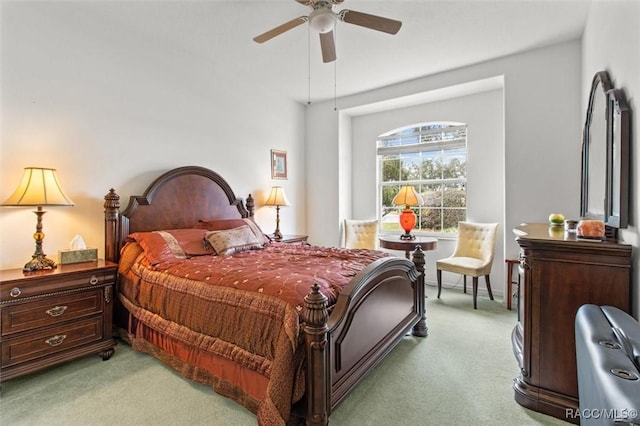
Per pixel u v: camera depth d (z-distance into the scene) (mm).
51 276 2189
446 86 3986
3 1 2344
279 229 4637
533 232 2117
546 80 3381
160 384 2104
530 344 1842
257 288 1847
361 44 3258
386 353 2193
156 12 2750
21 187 2244
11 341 2035
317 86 4453
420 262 2902
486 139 4238
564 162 3326
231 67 3854
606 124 1880
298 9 2701
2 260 2363
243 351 1798
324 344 1548
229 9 2705
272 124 4633
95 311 2416
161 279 2361
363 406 1891
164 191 3219
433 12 2732
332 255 2781
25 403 1913
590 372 871
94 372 2258
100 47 2854
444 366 2342
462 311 3504
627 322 1113
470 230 4145
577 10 2719
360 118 5262
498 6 2660
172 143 3400
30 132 2469
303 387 1575
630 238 1597
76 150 2713
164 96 3330
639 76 1459
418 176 4906
